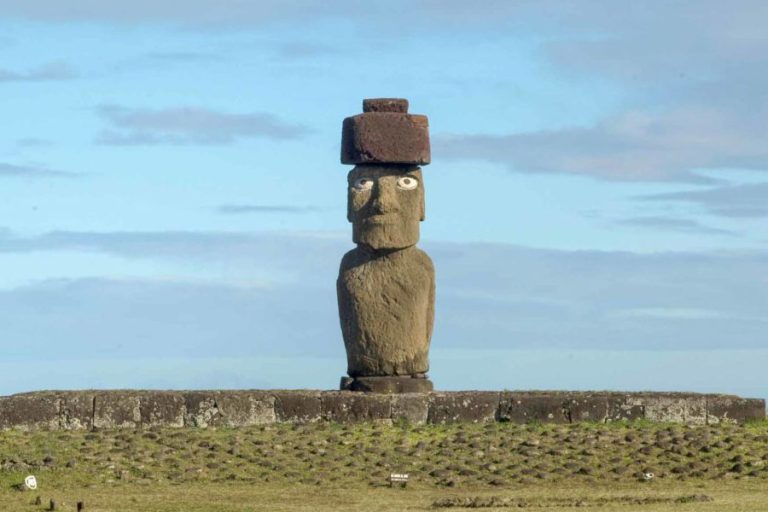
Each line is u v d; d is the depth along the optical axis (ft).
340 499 241.14
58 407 285.84
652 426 289.33
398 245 302.25
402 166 305.12
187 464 262.47
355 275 304.30
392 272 303.27
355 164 305.73
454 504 235.40
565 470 262.06
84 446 271.49
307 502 238.68
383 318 301.84
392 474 255.29
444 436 281.13
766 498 239.91
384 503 237.45
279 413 290.15
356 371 303.48
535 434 282.56
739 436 281.95
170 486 250.78
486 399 293.64
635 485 253.65
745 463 266.16
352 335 303.48
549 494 244.22
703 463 266.57
